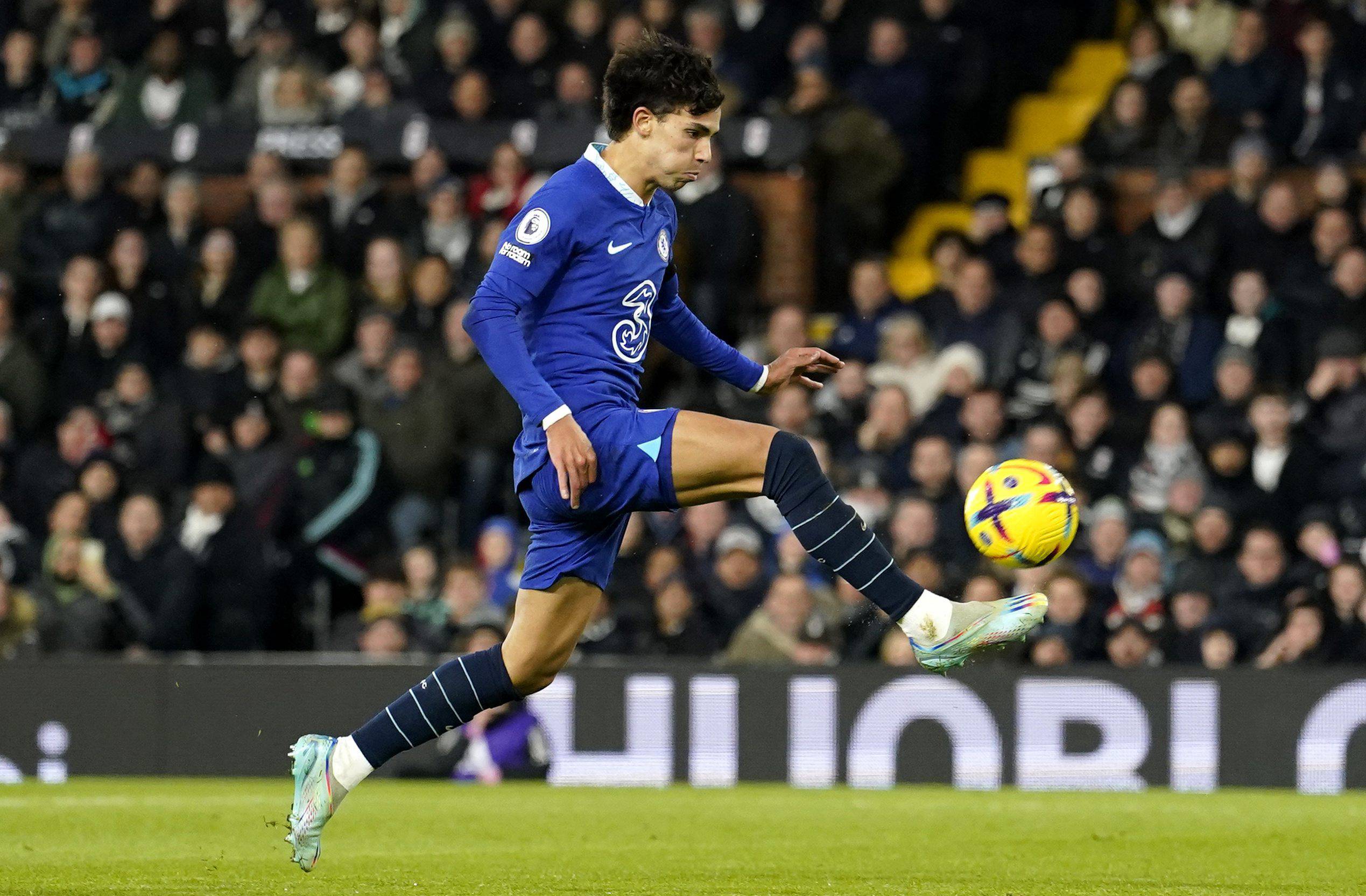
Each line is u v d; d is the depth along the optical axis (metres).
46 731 34.09
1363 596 33.41
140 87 48.66
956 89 50.12
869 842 23.08
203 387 41.72
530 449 15.79
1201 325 41.12
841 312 46.44
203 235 45.31
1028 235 42.84
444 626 35.81
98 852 21.48
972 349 41.62
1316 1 48.59
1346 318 41.31
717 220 43.88
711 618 35.72
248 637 37.41
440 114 46.53
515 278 15.43
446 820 26.03
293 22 49.56
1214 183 45.00
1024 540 16.11
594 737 33.16
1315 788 31.59
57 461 41.25
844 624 35.19
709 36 47.88
